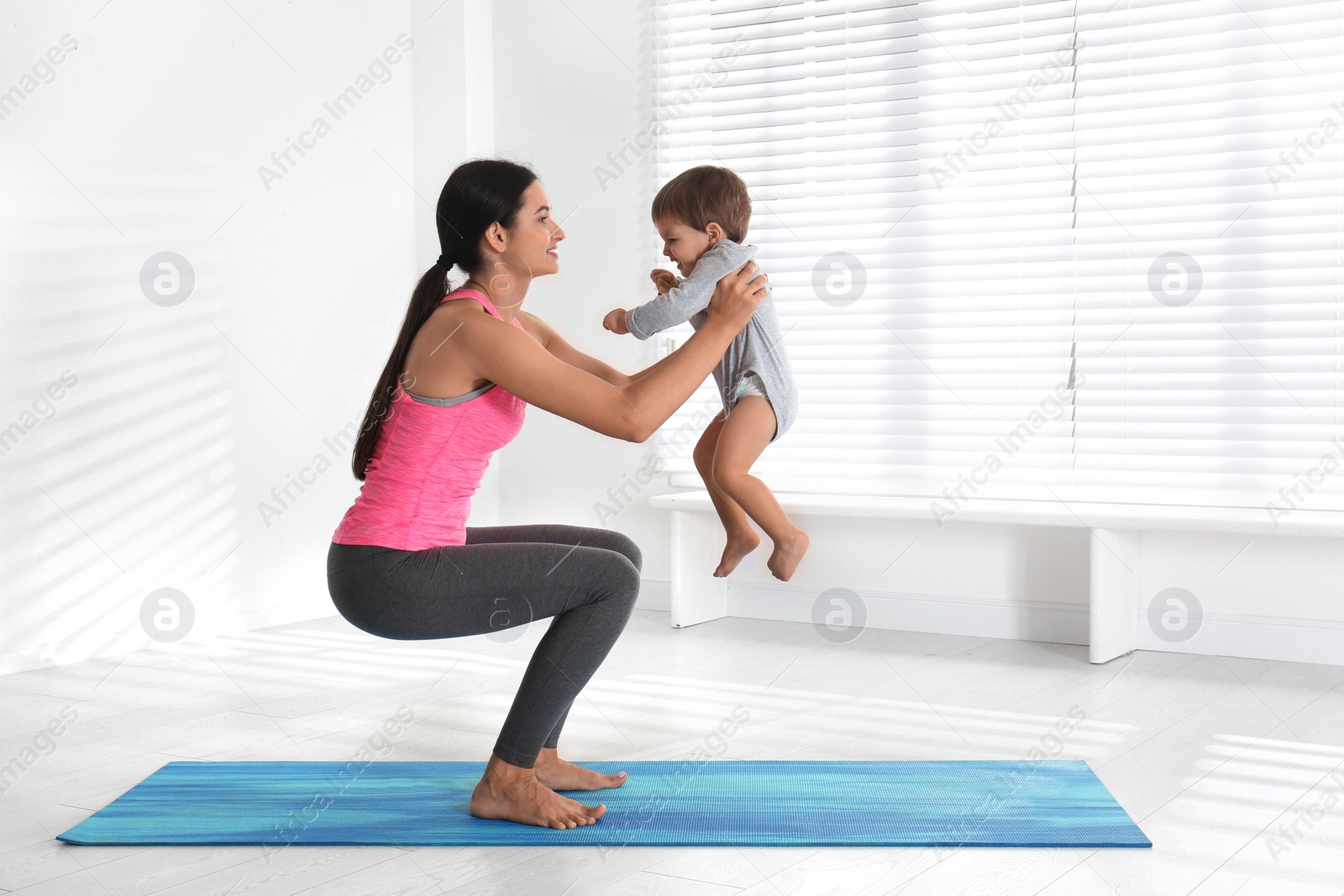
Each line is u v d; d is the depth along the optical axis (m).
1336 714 2.79
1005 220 3.74
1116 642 3.44
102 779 2.37
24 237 3.29
